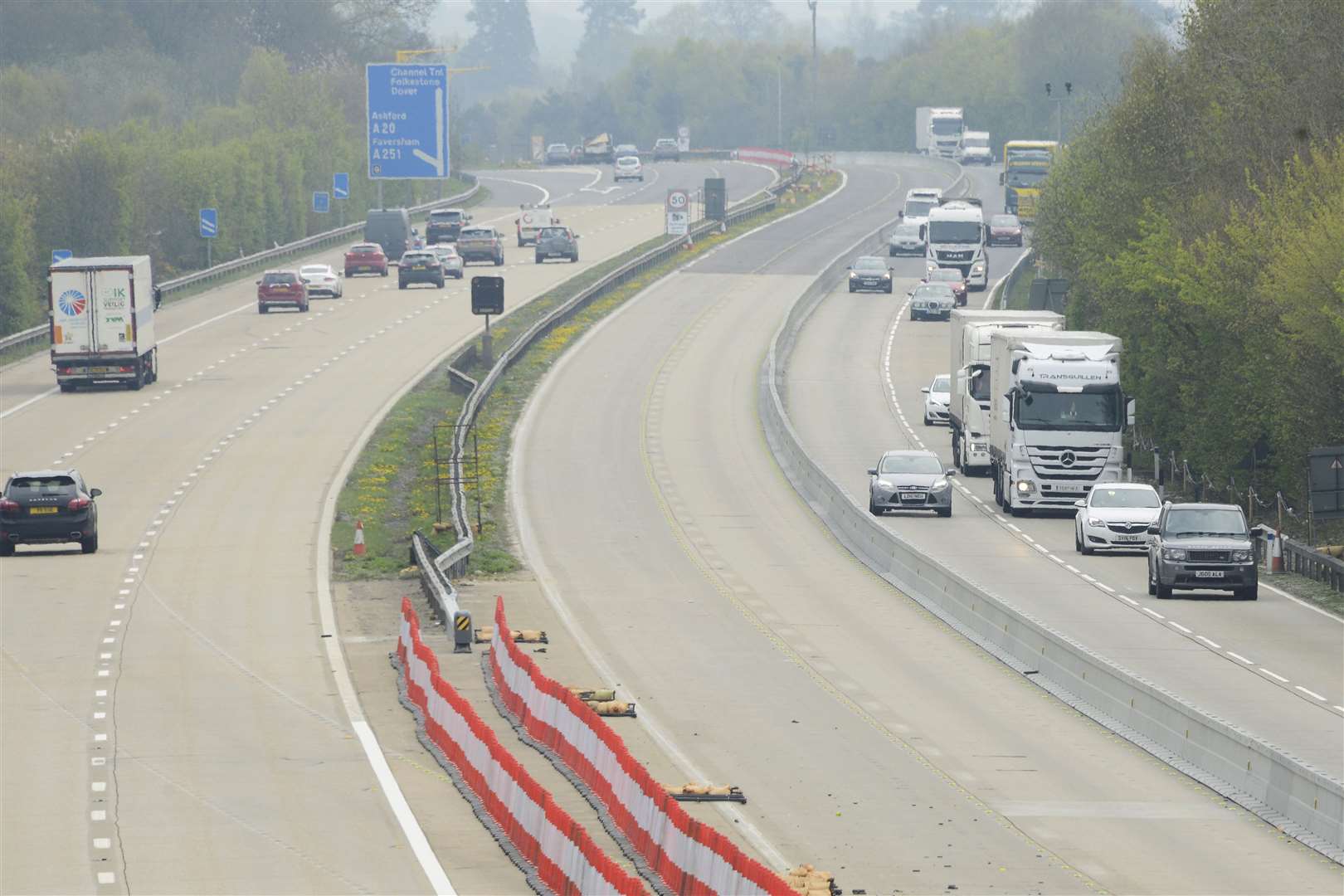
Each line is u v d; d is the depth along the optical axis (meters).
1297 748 93.62
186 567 147.38
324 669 114.19
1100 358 178.38
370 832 79.38
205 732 98.00
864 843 78.38
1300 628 128.75
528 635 123.75
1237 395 181.50
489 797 82.69
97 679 110.81
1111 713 104.38
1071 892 71.75
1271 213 179.12
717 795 85.12
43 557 151.88
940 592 138.38
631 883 63.12
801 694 109.38
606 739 84.50
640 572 151.75
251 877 72.62
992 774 91.00
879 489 178.25
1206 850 77.88
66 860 74.69
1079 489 176.88
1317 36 193.75
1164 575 138.50
